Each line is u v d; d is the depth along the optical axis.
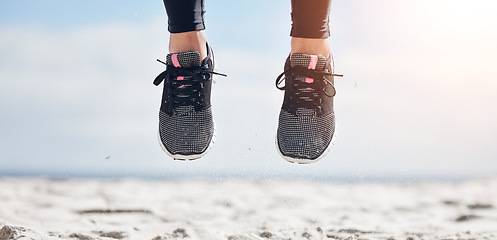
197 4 2.04
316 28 2.06
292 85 2.19
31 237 1.92
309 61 2.12
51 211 3.53
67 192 5.07
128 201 4.23
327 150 2.25
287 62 2.29
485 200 4.41
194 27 2.04
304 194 5.03
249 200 4.37
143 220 3.18
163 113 2.19
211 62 2.20
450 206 4.07
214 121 2.27
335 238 2.42
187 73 2.09
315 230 2.58
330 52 2.23
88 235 2.19
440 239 2.27
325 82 2.19
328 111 2.24
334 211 3.68
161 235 2.30
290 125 2.19
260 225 2.92
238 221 3.11
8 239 1.92
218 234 2.32
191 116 2.14
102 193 4.96
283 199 4.49
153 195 4.76
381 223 3.07
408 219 3.29
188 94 2.13
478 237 2.27
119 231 2.44
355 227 2.69
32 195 4.73
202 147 2.15
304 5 2.01
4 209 3.56
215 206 3.91
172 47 2.11
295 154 2.16
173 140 2.14
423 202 4.34
